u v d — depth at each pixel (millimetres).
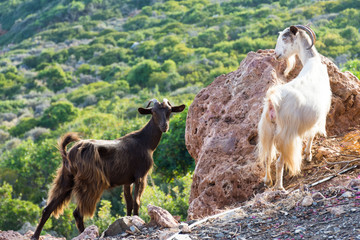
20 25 112125
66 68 72188
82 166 5895
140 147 6457
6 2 128875
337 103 7391
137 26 91812
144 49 69875
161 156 15203
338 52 43062
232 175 6410
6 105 56875
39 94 61906
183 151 15289
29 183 26500
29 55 84375
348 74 8141
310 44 6375
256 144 6621
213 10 87312
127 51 73062
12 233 6336
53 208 6117
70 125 38875
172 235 4906
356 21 54344
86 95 53719
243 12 77000
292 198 5219
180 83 49406
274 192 5512
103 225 13227
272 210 5047
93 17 105688
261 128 5559
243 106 7016
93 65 70625
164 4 102562
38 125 46844
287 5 78750
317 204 4957
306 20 61688
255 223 4844
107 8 110250
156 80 50938
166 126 6473
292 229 4492
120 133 20859
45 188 25109
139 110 6656
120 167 6219
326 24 55875
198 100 7977
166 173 16109
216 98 7605
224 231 4789
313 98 5566
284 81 7156
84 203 6012
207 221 5312
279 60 6648
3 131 46875
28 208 19797
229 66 49312
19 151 27250
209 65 52781
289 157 5516
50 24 106000
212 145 6918
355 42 45812
